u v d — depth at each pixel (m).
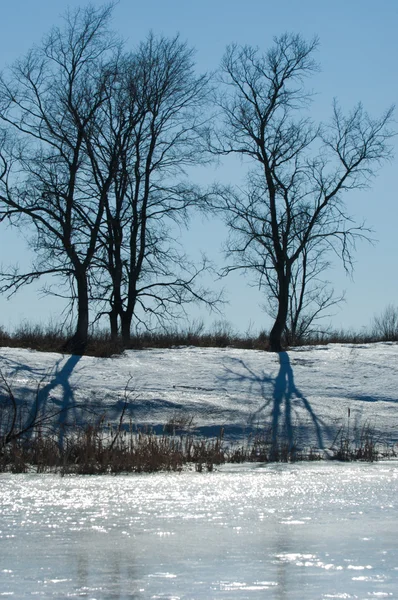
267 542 8.02
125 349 28.64
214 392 23.08
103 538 8.23
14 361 24.09
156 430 19.59
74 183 29.81
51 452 15.95
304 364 26.86
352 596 5.96
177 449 16.95
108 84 30.67
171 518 9.47
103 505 10.38
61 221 29.12
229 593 6.07
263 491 11.73
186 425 19.97
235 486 12.33
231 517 9.48
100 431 17.55
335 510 10.03
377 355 28.33
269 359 27.33
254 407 21.64
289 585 6.31
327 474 14.12
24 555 7.46
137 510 9.99
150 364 25.83
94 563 7.13
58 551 7.64
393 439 19.77
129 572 6.79
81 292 29.05
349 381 24.83
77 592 6.13
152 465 15.02
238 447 18.52
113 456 15.34
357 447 18.88
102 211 30.19
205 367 25.72
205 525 8.99
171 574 6.71
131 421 18.78
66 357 25.62
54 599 5.93
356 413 21.56
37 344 28.50
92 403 20.94
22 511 9.91
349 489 11.98
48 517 9.49
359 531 8.62
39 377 22.78
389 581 6.43
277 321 31.08
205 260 33.41
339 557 7.34
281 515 9.63
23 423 19.14
